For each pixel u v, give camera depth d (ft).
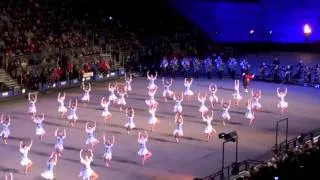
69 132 154.20
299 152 117.80
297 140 139.74
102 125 161.38
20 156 133.80
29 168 125.80
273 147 137.28
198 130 157.28
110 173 123.03
